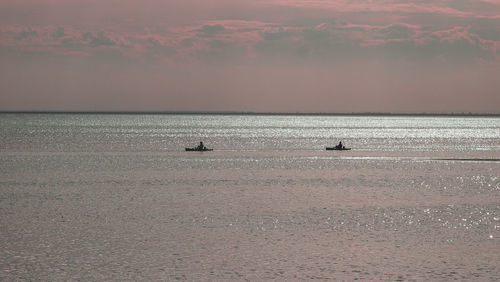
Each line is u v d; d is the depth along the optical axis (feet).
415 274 113.09
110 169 303.89
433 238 141.69
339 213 174.09
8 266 115.96
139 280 108.27
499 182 259.60
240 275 111.55
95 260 120.37
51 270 113.70
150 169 306.14
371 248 131.44
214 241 136.67
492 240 139.95
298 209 180.65
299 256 124.26
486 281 109.40
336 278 110.42
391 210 180.04
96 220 160.56
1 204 186.60
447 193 222.28
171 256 123.65
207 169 308.81
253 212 174.81
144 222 158.20
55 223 155.94
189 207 183.32
